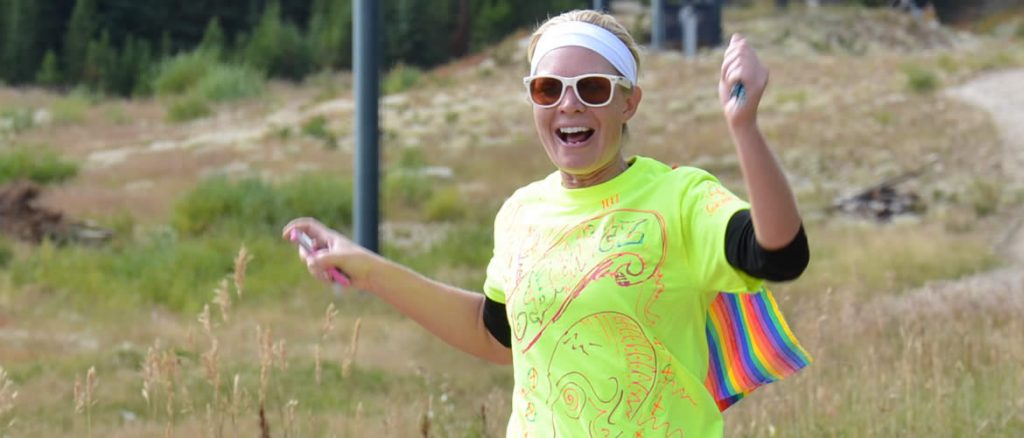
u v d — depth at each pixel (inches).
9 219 1561.3
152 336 913.5
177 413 562.9
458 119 2684.5
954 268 1293.1
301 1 5093.5
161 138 2741.1
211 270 1323.8
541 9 4709.6
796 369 225.3
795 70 3171.8
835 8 4495.6
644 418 218.2
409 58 4569.4
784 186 191.8
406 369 770.8
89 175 2210.9
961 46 4411.9
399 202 1882.4
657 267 216.4
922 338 587.5
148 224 1731.1
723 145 2234.3
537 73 228.8
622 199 221.6
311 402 606.2
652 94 2832.2
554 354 223.0
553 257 224.1
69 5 4574.3
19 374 736.3
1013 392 520.4
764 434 470.0
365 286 252.7
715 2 3754.9
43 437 574.6
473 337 253.3
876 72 3034.0
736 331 226.5
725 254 207.3
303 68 4431.6
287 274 1269.7
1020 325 690.8
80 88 3927.2
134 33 4712.1
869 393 505.7
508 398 663.8
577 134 225.3
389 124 2672.2
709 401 220.8
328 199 1764.3
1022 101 2536.9
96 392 669.3
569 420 222.1
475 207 1888.5
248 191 1749.5
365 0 1195.3
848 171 2022.6
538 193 236.4
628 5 4739.2
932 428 468.1
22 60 4384.8
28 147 2471.7
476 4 4677.7
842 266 1284.4
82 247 1521.9
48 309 1086.4
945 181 1930.4
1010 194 1800.0
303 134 2615.7
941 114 2420.0
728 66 194.9
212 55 4015.8
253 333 909.2
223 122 3006.9
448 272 1428.4
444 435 469.4
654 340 217.2
